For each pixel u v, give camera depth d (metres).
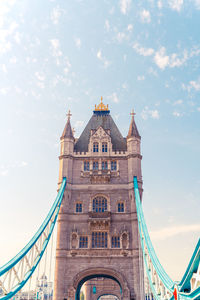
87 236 59.84
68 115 73.50
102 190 64.00
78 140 73.06
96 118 78.31
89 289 89.88
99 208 62.88
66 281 56.25
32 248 45.53
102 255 57.84
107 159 67.19
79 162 67.25
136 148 67.44
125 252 57.69
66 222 60.66
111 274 57.00
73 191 64.19
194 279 25.55
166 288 33.84
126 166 66.50
